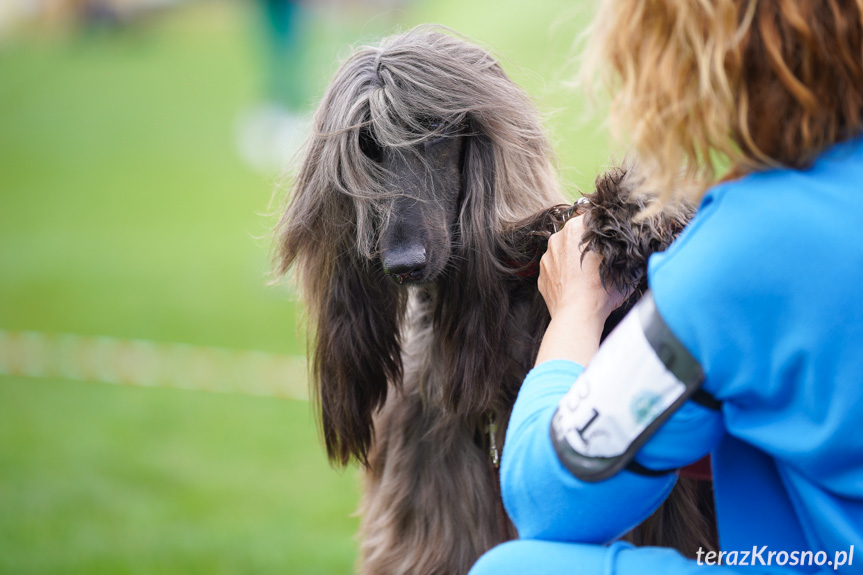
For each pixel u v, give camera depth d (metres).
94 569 4.73
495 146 2.60
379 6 31.86
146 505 5.58
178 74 25.81
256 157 17.45
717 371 1.57
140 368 8.09
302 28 17.78
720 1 1.56
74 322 9.41
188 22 33.19
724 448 1.79
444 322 2.63
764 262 1.52
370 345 2.70
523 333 2.68
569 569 1.75
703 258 1.57
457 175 2.63
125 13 31.08
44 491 5.75
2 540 5.07
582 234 2.29
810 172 1.57
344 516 5.47
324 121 2.65
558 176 2.97
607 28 1.76
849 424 1.50
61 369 8.16
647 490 1.71
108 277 11.07
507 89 2.68
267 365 8.15
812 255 1.50
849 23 1.52
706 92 1.58
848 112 1.57
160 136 19.69
